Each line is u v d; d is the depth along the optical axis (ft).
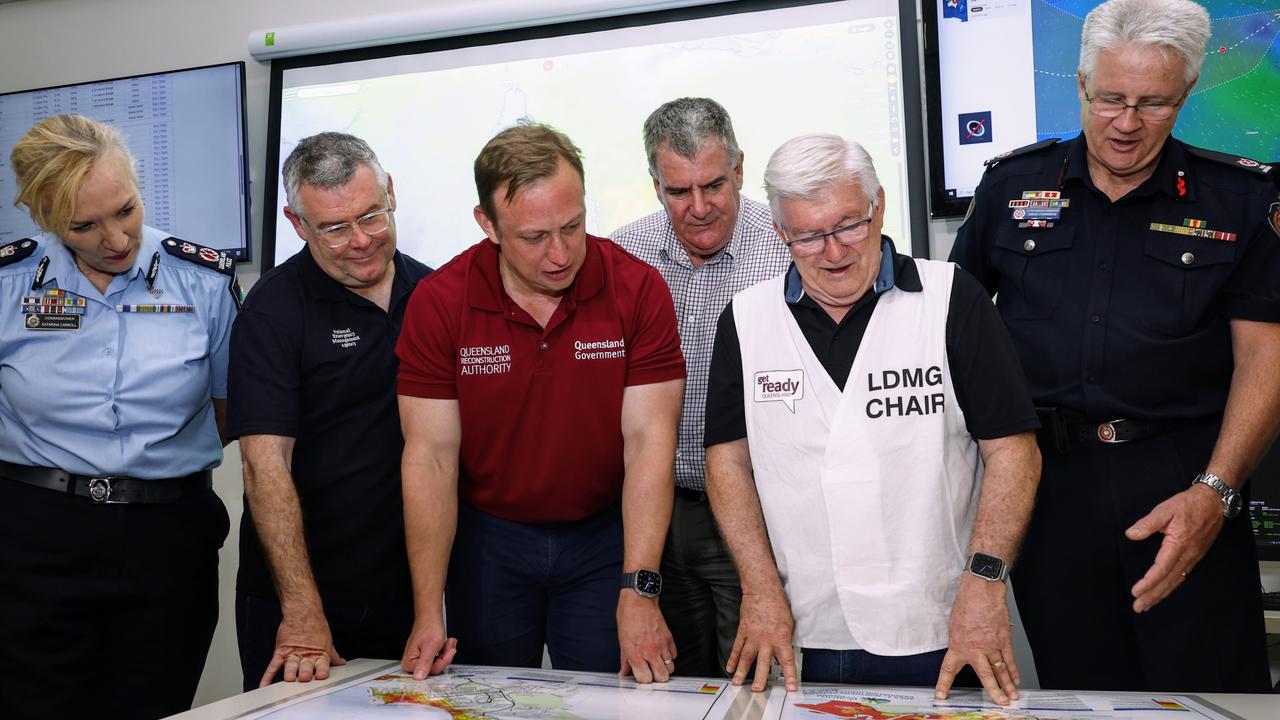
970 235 6.15
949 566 4.64
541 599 5.80
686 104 6.66
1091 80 5.21
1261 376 5.23
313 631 5.23
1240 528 5.36
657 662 4.74
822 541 4.71
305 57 10.31
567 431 5.33
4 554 6.20
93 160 5.69
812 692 4.37
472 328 5.26
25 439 6.28
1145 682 5.36
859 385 4.66
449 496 5.34
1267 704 4.03
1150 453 5.40
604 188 9.62
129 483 6.26
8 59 11.16
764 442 4.80
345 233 5.63
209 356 6.66
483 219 4.96
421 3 10.03
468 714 4.07
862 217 4.45
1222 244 5.36
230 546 10.58
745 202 7.30
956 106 8.66
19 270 6.38
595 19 9.64
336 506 6.20
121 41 10.84
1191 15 4.98
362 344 6.10
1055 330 5.64
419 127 10.05
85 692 6.37
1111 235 5.60
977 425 4.62
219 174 10.40
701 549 7.09
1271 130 8.11
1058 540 5.58
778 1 9.25
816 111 9.14
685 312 7.18
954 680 4.63
